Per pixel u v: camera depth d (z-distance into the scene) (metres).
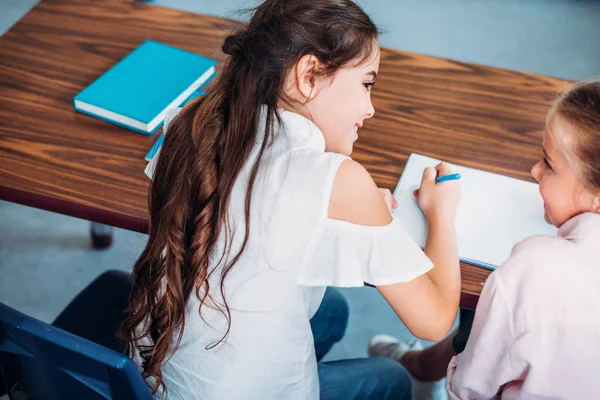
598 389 1.01
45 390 1.17
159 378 1.17
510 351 1.02
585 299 0.97
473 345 1.07
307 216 0.99
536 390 1.03
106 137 1.44
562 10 3.32
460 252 1.22
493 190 1.33
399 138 1.45
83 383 1.07
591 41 3.15
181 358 1.14
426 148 1.43
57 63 1.62
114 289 1.52
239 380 1.12
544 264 0.99
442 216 1.22
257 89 1.01
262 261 1.02
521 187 1.34
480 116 1.50
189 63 1.58
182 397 1.18
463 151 1.42
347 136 1.11
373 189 1.00
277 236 1.00
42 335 0.99
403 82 1.58
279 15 1.00
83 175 1.37
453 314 1.11
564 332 0.98
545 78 1.59
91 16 1.74
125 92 1.50
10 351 1.09
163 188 1.08
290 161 1.00
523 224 1.26
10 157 1.40
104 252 2.28
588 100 0.94
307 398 1.22
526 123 1.49
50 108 1.50
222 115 1.02
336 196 0.99
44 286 2.19
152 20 1.73
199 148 1.02
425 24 3.22
